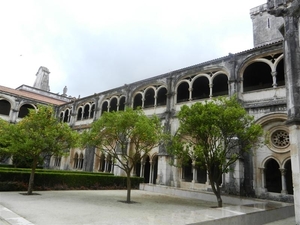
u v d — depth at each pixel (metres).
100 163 33.06
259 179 18.61
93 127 16.02
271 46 20.27
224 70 22.91
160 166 24.72
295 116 11.25
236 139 16.23
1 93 40.53
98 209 12.27
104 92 36.41
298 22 12.81
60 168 38.56
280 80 23.34
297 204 10.60
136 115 15.63
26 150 16.34
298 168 10.71
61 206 12.61
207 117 13.84
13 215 9.54
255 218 10.44
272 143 18.70
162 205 15.01
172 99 26.48
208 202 18.02
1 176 17.97
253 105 19.80
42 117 17.05
